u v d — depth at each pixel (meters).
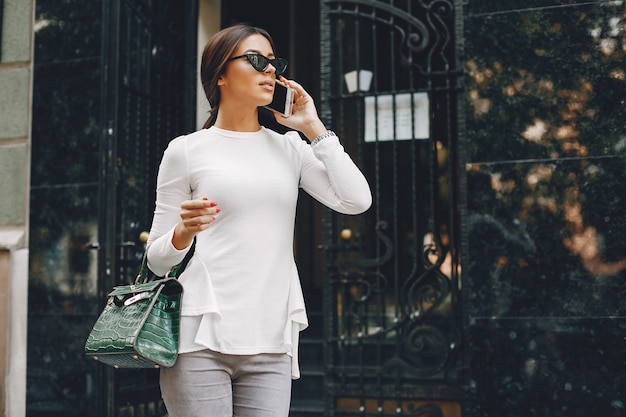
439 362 3.98
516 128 3.63
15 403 4.45
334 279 4.18
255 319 1.95
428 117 4.09
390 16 4.20
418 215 4.11
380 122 4.18
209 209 1.79
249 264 1.96
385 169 4.20
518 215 3.59
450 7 4.06
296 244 7.04
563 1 3.61
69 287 4.38
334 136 2.12
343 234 4.11
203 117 4.94
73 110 4.46
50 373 4.36
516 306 3.56
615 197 3.47
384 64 4.27
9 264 4.50
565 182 3.54
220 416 1.92
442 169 4.09
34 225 4.48
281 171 2.06
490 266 3.61
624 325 3.41
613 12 3.53
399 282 4.14
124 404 4.32
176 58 4.93
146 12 4.66
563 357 3.48
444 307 4.03
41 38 4.57
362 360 4.07
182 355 1.92
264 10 6.62
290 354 2.04
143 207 4.58
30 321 4.43
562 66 3.59
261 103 2.06
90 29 4.48
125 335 1.83
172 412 1.94
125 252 4.40
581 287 3.48
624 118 3.48
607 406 3.41
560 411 3.47
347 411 4.10
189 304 1.93
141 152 4.58
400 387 4.01
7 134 4.61
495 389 3.56
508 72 3.66
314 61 7.52
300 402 4.84
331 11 4.26
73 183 4.43
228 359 1.94
